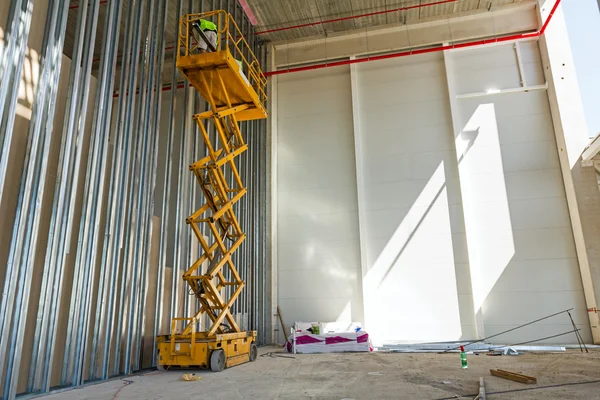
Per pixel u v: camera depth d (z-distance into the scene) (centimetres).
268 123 1883
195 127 1317
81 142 786
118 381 790
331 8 1747
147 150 1009
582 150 1559
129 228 930
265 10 1747
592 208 1502
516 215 1593
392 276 1639
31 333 694
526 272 1541
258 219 1761
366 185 1748
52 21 736
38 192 683
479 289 1548
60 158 740
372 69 1861
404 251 1653
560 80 1630
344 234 1725
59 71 746
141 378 825
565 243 1541
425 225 1659
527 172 1623
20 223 647
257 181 1773
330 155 1816
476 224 1612
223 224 1123
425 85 1791
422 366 971
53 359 720
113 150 919
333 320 1653
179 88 1789
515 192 1612
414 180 1709
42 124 708
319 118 1864
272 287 1709
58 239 729
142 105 1009
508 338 1501
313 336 1379
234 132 1164
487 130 1686
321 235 1745
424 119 1759
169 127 1124
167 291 1108
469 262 1577
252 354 1131
